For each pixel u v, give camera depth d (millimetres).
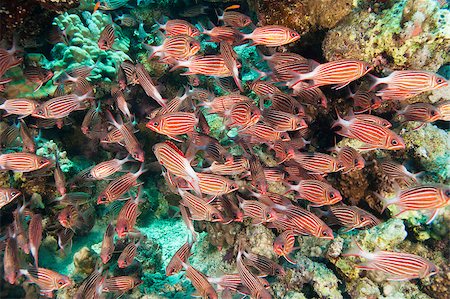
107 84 1152
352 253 724
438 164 938
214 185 750
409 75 764
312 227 763
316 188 806
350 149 837
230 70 810
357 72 741
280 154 872
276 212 805
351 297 856
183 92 911
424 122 916
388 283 839
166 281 975
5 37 984
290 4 1042
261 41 881
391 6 935
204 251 1070
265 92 934
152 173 1258
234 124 816
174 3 1627
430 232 901
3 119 977
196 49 833
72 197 943
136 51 1379
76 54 1136
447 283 839
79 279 871
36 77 967
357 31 921
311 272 852
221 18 1107
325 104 898
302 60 901
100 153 1235
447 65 1137
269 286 820
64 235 916
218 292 876
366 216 812
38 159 803
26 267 714
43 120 1018
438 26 826
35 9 999
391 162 896
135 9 1524
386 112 985
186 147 877
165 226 1204
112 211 1037
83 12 1277
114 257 951
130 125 990
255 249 909
